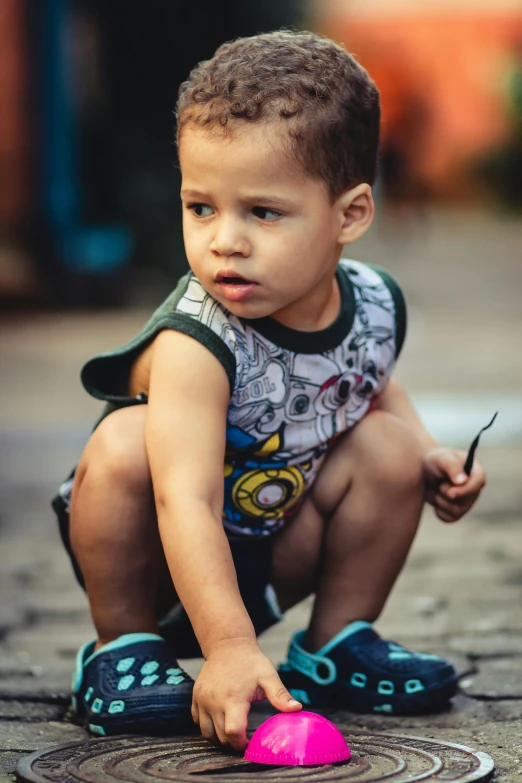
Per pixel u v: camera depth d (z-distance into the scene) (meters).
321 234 2.21
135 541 2.28
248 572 2.48
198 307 2.27
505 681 2.71
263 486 2.40
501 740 2.26
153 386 2.25
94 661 2.32
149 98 12.97
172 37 12.52
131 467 2.25
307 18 13.56
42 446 6.20
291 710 1.98
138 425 2.29
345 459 2.48
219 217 2.18
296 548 2.52
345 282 2.46
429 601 3.52
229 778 1.90
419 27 41.47
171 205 13.13
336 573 2.52
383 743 2.14
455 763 2.02
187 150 2.18
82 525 2.29
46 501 5.00
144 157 13.12
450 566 3.97
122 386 2.43
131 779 1.91
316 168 2.18
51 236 12.84
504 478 5.48
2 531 4.46
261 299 2.19
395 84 38.78
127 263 13.08
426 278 18.17
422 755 2.06
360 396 2.47
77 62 12.89
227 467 2.37
